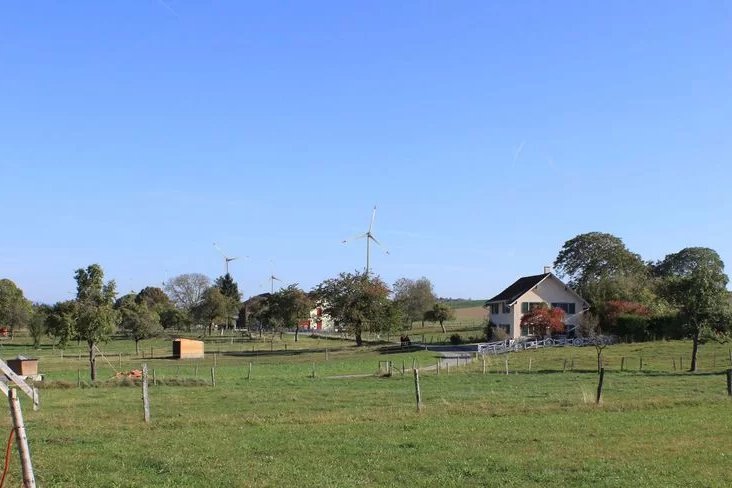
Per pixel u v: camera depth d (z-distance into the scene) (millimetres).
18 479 13008
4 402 29422
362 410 25016
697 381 39844
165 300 177125
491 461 15211
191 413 24438
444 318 128875
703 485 13141
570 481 13406
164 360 72312
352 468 14445
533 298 89000
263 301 128500
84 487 12531
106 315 48625
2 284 122000
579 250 109625
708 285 51375
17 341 117812
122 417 23047
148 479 13141
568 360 59344
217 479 13156
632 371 49281
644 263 113500
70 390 35500
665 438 18438
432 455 15875
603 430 19766
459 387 37156
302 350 87500
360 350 83125
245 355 80500
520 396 30953
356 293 93250
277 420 21750
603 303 84312
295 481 13102
